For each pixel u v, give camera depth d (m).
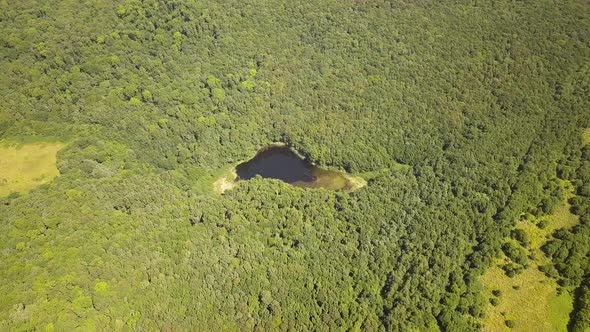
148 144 109.56
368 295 86.00
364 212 100.19
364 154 114.69
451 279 86.06
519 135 108.62
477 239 92.50
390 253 92.31
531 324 80.31
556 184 98.25
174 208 97.44
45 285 72.50
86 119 106.50
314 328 82.88
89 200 89.50
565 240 88.62
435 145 112.88
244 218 97.94
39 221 81.81
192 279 83.31
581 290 82.69
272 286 85.94
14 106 101.44
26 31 105.94
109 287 76.38
